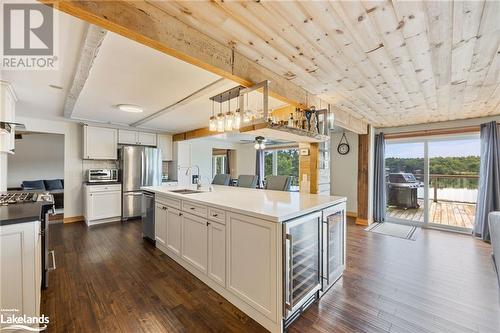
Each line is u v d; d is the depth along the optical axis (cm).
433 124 463
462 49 183
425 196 473
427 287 228
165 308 192
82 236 384
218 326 172
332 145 608
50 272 253
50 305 194
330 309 193
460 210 457
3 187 291
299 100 266
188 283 232
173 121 465
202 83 257
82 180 495
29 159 649
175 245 282
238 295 189
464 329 169
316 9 140
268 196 264
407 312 189
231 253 197
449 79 243
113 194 484
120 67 217
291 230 185
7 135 247
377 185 510
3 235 143
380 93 288
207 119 441
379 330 168
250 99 306
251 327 171
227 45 182
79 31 161
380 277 249
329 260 225
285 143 703
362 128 460
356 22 152
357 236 402
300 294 184
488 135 389
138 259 289
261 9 141
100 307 193
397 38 170
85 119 448
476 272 261
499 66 211
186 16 149
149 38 139
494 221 255
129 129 540
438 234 415
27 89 270
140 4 136
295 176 709
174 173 624
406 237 397
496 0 129
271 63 211
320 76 238
